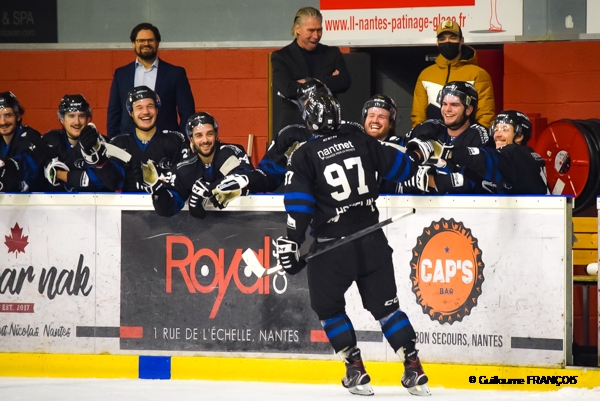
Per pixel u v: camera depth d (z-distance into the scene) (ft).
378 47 87.86
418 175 52.70
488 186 56.13
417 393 49.55
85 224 56.75
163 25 90.27
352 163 48.34
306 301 54.44
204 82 90.22
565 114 85.30
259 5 88.84
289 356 54.70
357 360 49.78
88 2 90.79
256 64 89.25
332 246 48.26
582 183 71.97
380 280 49.08
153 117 60.95
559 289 50.90
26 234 57.31
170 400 48.60
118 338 56.54
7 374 57.52
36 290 57.31
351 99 81.05
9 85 92.38
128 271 56.39
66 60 91.40
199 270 55.72
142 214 56.24
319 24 70.18
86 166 60.75
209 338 55.67
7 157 61.72
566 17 84.64
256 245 55.16
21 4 91.50
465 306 52.34
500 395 49.83
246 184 53.83
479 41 85.97
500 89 86.69
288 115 71.15
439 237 52.70
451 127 59.16
